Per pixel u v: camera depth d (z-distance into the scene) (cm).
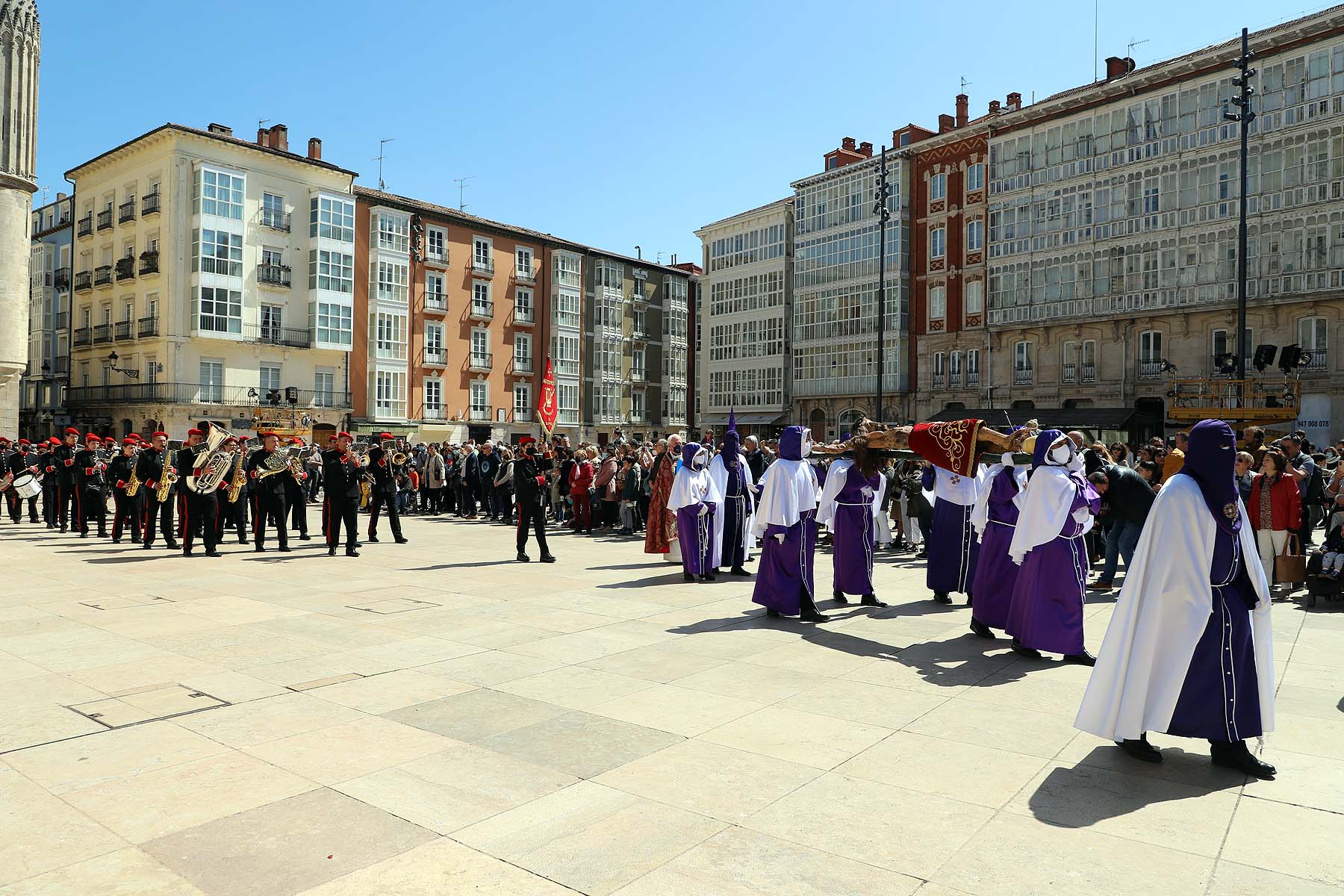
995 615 800
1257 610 480
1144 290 3831
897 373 4866
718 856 376
